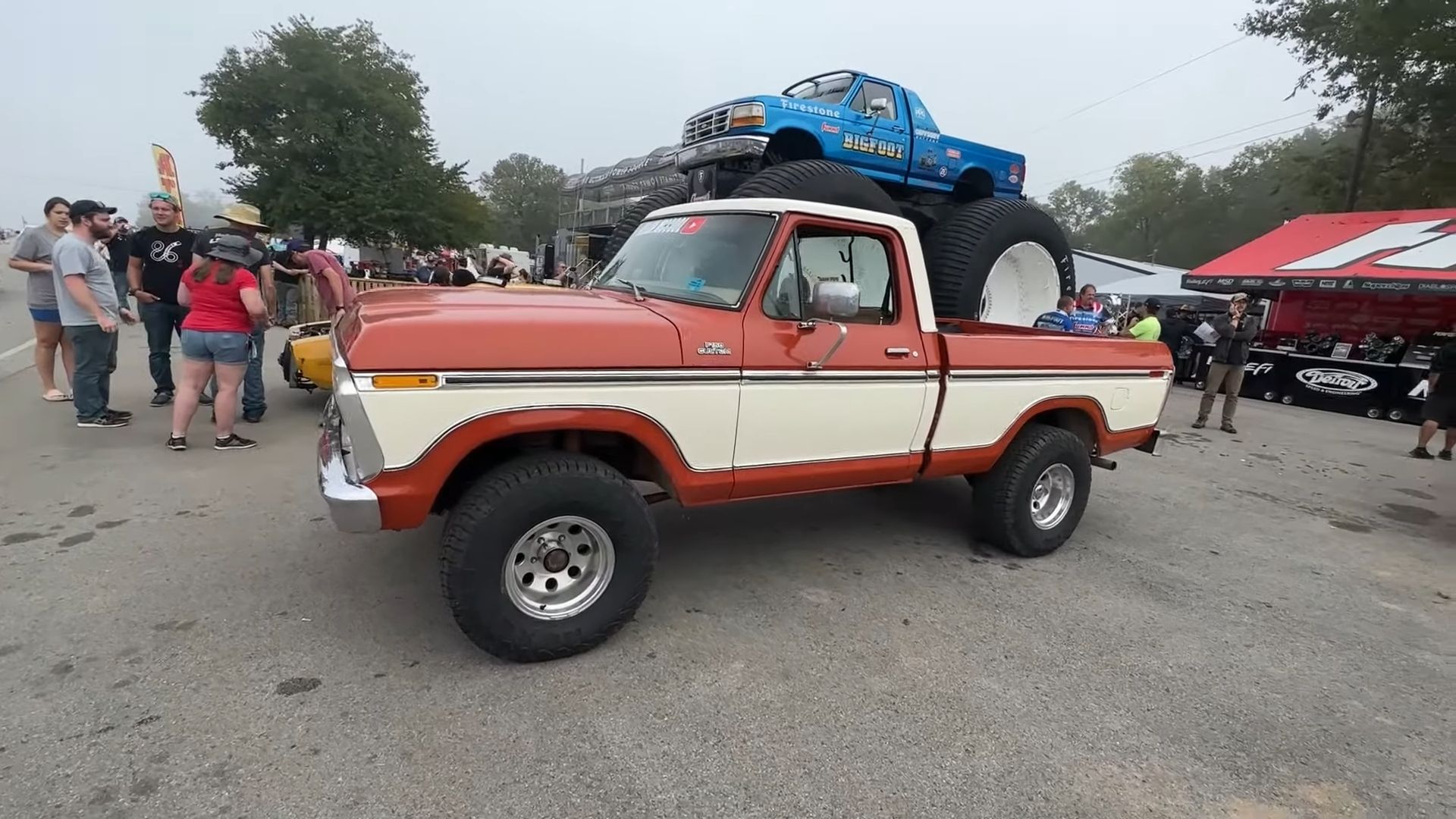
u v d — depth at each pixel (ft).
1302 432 36.76
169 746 8.06
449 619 11.17
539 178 297.74
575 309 10.16
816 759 8.58
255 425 21.98
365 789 7.61
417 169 105.60
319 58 103.96
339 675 9.61
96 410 20.56
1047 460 15.02
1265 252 59.93
